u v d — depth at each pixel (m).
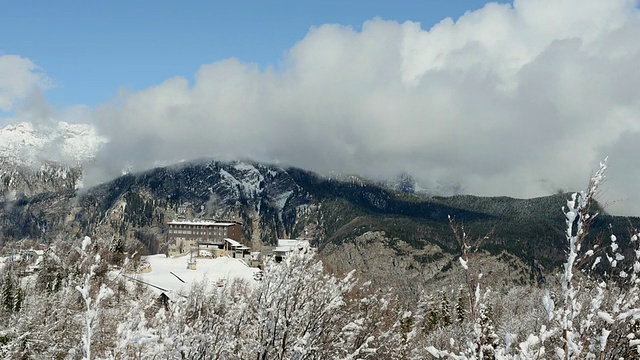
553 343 7.70
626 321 7.31
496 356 6.82
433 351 7.03
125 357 8.61
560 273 7.05
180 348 11.10
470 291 7.20
